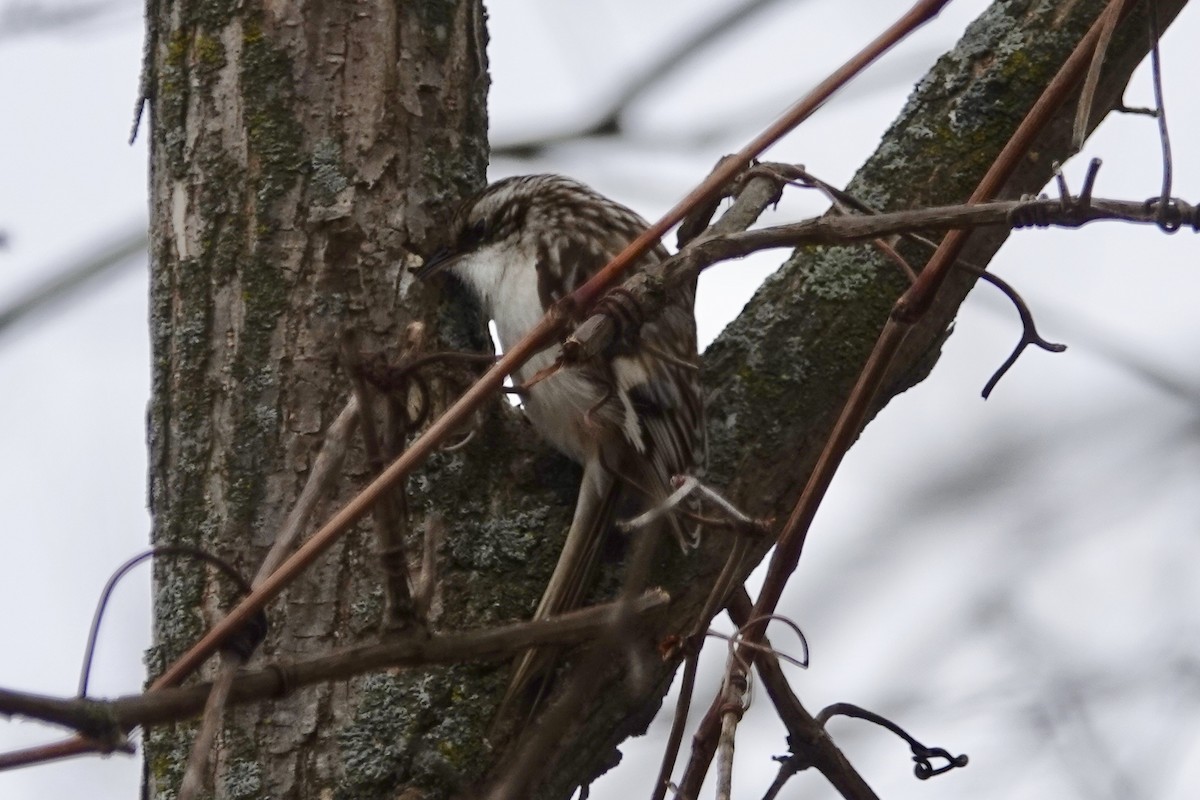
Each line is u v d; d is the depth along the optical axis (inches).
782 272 242.2
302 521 169.3
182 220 229.3
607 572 221.9
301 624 206.4
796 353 233.6
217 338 222.5
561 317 177.2
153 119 238.5
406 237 229.8
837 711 234.4
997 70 241.8
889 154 242.7
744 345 237.1
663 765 188.4
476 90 245.6
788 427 230.5
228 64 232.7
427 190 233.6
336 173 228.7
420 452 165.6
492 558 217.3
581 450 228.7
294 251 225.1
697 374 235.3
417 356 171.0
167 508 219.5
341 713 203.9
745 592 240.5
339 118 231.5
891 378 235.5
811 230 174.6
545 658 206.2
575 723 206.4
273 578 159.9
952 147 239.3
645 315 175.9
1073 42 240.8
